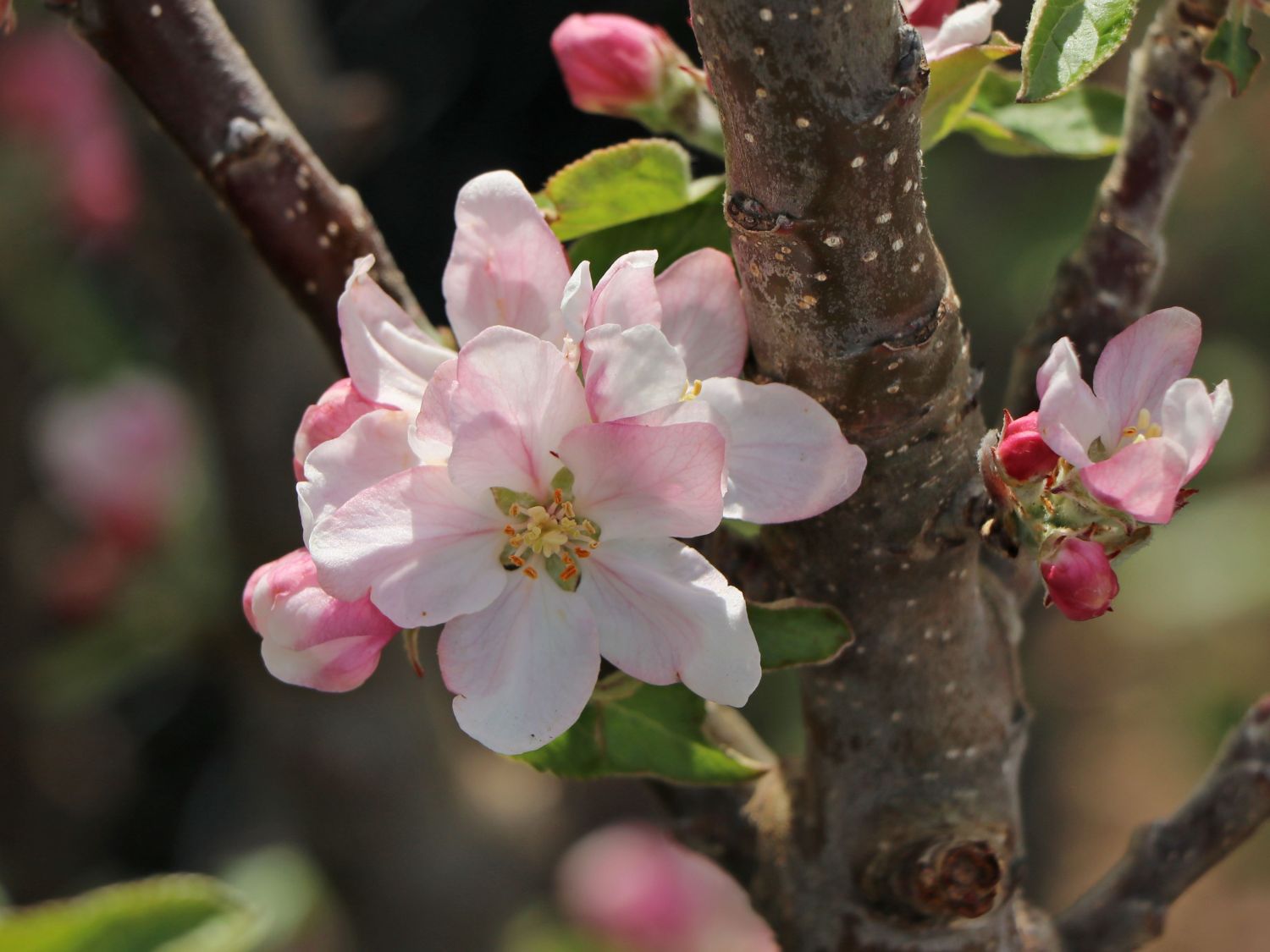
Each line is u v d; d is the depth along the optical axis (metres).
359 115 0.84
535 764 0.50
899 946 0.52
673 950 1.16
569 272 0.49
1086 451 0.48
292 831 1.23
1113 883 0.55
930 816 0.52
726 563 0.51
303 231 0.53
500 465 0.48
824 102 0.46
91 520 1.15
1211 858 0.54
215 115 0.53
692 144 0.55
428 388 0.48
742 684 0.48
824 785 0.52
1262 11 0.50
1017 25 1.12
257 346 0.88
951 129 0.53
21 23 1.22
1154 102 0.52
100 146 1.20
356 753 0.95
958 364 0.49
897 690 0.51
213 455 0.94
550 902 1.21
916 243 0.48
